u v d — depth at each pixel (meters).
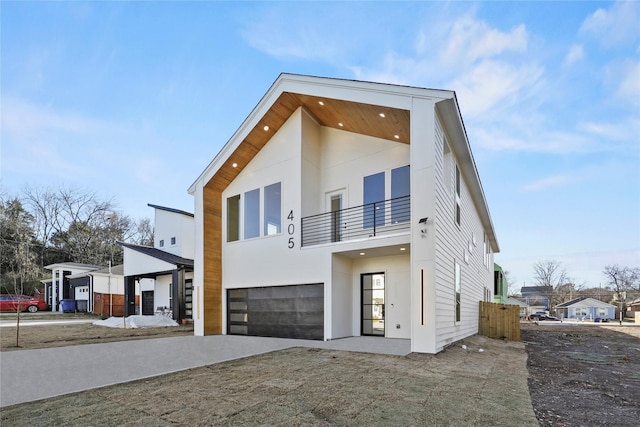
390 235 8.48
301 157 10.55
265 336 10.69
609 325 23.12
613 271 54.50
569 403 4.37
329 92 9.08
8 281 26.12
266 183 11.29
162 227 19.23
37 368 6.41
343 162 10.90
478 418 3.69
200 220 11.80
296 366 6.07
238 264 11.62
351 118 9.88
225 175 11.97
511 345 10.23
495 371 5.97
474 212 13.91
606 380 5.77
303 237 10.31
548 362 7.60
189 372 5.76
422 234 7.36
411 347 7.27
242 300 11.46
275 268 10.64
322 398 4.31
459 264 10.16
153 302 19.53
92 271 23.48
